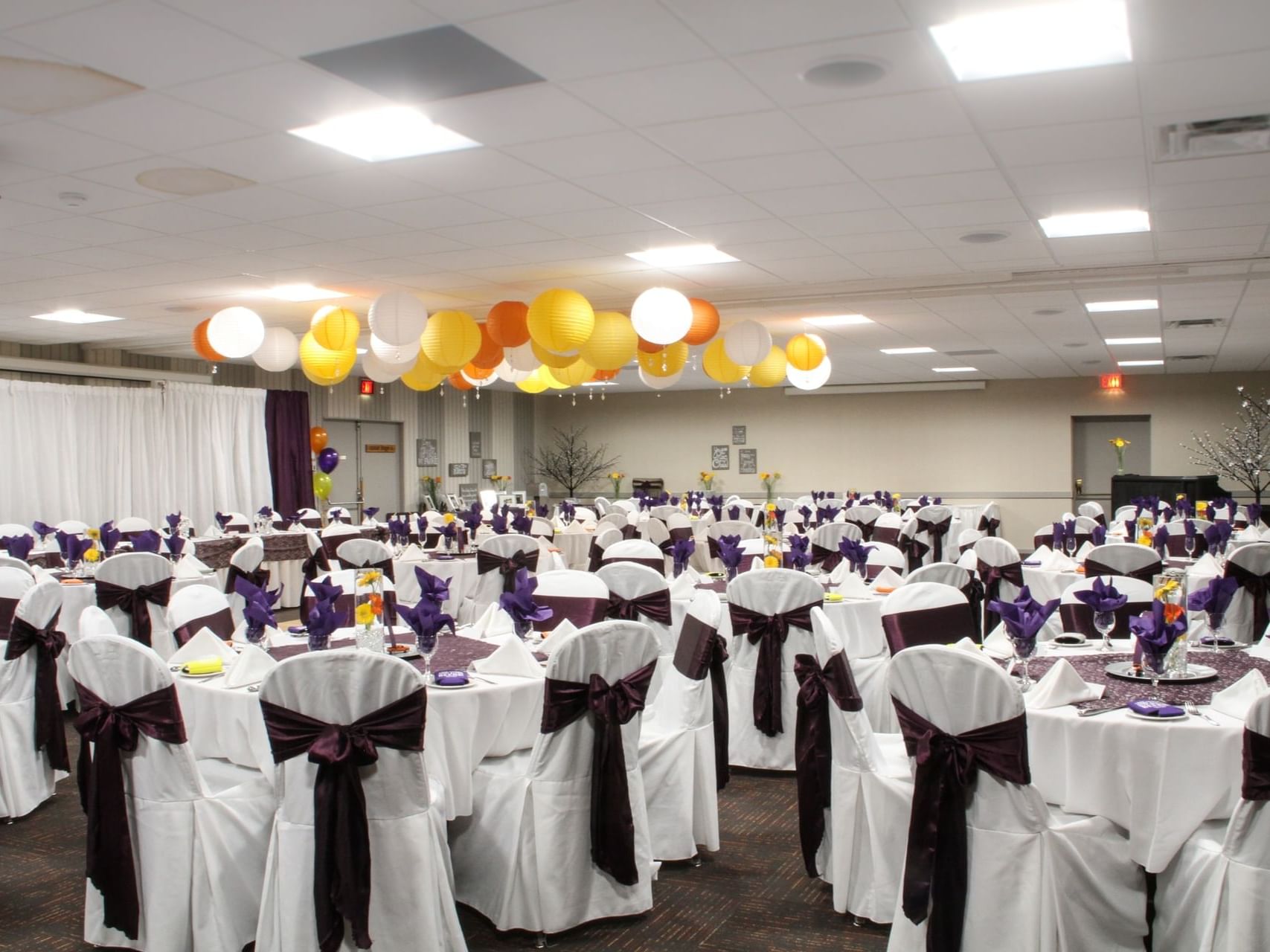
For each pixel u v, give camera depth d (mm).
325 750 2881
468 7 3514
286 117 4613
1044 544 10961
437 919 3135
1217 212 6613
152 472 13500
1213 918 2914
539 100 4438
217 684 3850
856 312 10836
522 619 4230
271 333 9219
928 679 2965
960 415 19453
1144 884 3270
